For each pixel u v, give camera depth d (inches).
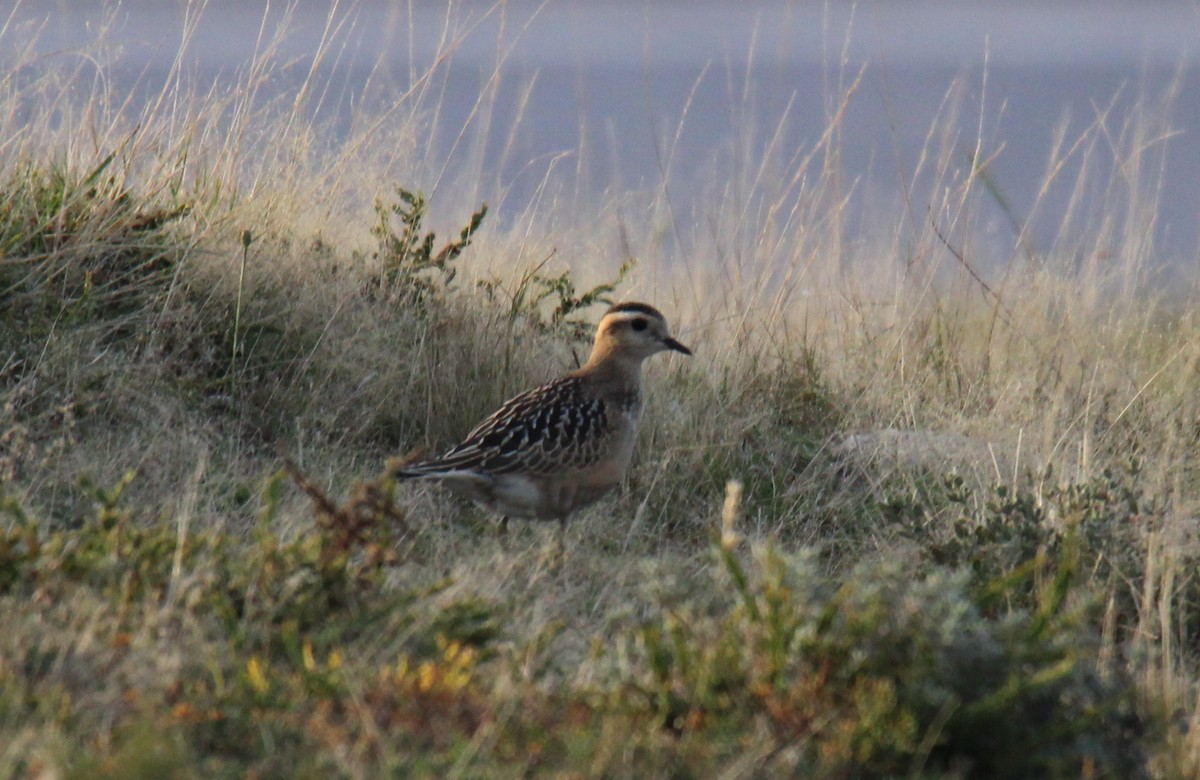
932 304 610.5
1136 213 612.7
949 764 281.0
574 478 444.8
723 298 585.9
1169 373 567.8
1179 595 387.5
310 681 271.6
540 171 1278.3
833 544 453.7
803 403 540.1
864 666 276.4
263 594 300.5
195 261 487.5
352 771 245.3
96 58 581.9
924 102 2068.2
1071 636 300.8
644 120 1815.9
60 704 256.5
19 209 464.8
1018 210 1264.8
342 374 481.7
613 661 296.0
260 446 448.8
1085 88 2317.9
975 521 429.4
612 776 253.9
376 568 318.0
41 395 413.7
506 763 256.5
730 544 295.7
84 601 288.2
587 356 544.7
